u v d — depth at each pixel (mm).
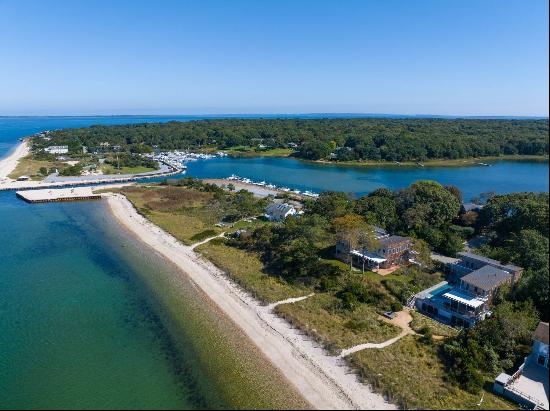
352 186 158625
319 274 67938
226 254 79000
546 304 53531
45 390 41562
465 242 79562
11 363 45719
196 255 79125
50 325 53750
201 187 143125
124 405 39719
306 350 48906
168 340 50844
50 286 65312
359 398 41125
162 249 82562
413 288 63188
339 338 51031
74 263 74938
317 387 42719
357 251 73875
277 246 78125
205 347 49438
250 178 176750
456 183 112438
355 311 57750
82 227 97438
